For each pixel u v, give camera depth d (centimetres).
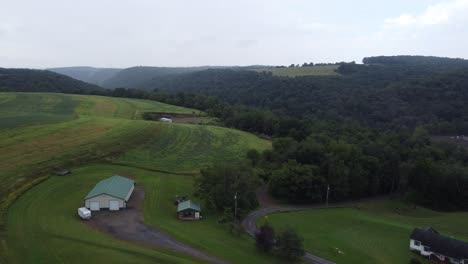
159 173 9156
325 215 7856
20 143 9125
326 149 10494
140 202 7200
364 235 6775
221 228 6309
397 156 10762
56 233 5319
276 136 14912
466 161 12344
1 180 7094
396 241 6575
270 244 5447
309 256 5606
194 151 11044
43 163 8369
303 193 8762
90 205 6656
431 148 12056
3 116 11944
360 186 9619
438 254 5828
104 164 9200
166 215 6688
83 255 4659
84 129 11150
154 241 5409
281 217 7444
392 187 10550
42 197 6875
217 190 7262
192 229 6075
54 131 10481
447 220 8131
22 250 4688
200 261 4891
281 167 9625
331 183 9006
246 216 7294
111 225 5953
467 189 9425
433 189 9612
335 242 6284
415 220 8012
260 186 9462
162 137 11831
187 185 8481
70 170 8494
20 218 5791
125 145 10381
